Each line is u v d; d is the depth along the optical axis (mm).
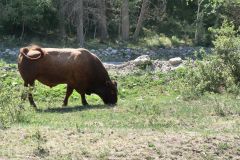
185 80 29250
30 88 24094
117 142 16891
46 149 16000
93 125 19750
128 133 18078
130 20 81875
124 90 31641
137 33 75375
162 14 83250
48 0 70125
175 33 80438
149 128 19328
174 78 33406
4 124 19062
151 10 83250
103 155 15711
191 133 18297
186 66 33438
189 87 27797
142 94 31234
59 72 25641
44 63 25406
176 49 72938
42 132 17906
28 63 25359
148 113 22562
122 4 75000
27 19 69750
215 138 17688
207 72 28844
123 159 15602
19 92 25531
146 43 74750
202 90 28172
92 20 74812
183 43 77312
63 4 71688
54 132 17938
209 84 28656
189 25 82625
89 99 28938
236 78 29188
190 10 85312
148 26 81812
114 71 38594
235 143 17297
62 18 71938
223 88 28750
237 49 29391
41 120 21031
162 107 23984
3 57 60344
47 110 24281
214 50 29438
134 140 17141
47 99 29000
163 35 79438
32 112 23031
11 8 69188
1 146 16391
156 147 16500
